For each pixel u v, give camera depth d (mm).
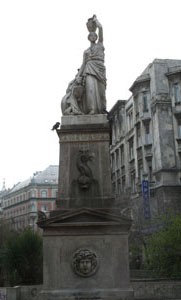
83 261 12734
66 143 14445
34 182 111875
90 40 16094
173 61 46438
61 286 12727
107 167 14148
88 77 15219
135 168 49688
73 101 15102
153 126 45719
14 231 49656
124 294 12555
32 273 28625
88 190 13961
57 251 12953
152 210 43281
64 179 14102
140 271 28266
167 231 24859
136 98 49344
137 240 39438
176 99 44812
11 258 28703
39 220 13203
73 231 13070
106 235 13039
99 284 12719
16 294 20719
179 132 44156
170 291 20938
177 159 43531
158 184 43156
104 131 14445
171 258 23922
